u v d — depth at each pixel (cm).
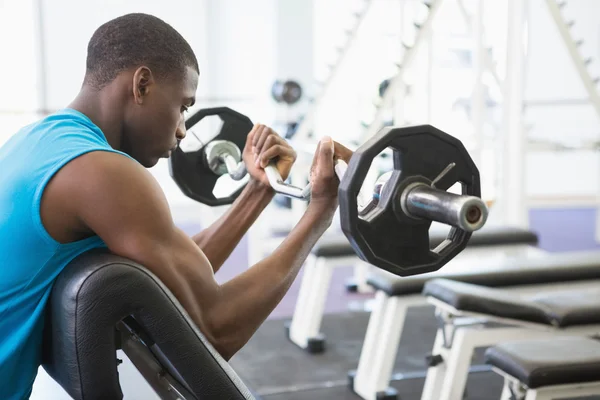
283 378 300
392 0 541
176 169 158
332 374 305
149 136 118
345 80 565
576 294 240
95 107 116
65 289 101
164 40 115
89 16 594
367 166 94
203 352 107
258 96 648
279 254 121
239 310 114
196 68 121
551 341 196
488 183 422
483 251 322
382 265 98
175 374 111
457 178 99
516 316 224
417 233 100
